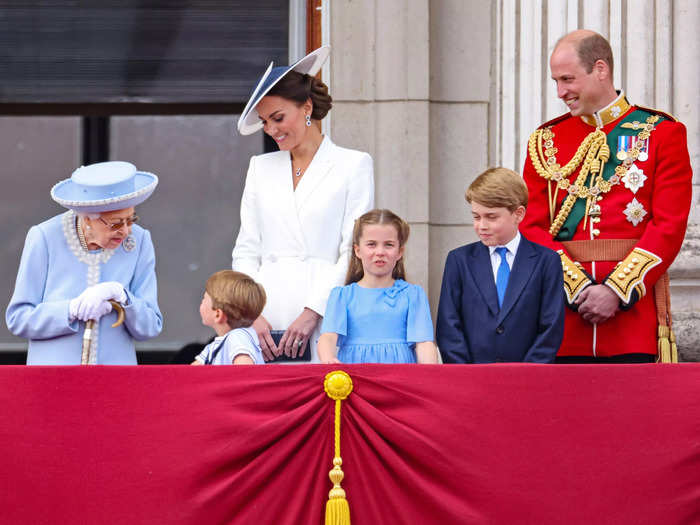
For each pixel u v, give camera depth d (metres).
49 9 25.50
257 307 16.31
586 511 14.04
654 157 17.06
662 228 16.67
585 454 14.13
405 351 16.19
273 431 14.02
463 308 16.30
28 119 31.73
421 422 14.15
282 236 17.78
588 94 17.31
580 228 17.22
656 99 21.36
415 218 22.75
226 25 25.31
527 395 14.22
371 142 22.97
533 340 16.02
